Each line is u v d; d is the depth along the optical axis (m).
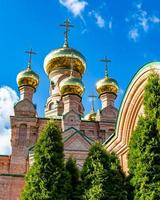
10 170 39.06
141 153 13.17
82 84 42.97
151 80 14.26
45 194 14.08
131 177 13.81
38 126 42.50
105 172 14.18
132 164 13.74
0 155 40.22
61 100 46.16
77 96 42.31
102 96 47.06
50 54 50.47
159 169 12.70
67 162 16.03
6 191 33.59
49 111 46.88
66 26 54.34
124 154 18.91
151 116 13.62
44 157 15.00
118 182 14.09
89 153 15.18
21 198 14.75
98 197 13.59
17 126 41.84
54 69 49.91
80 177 15.02
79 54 50.38
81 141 34.25
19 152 40.19
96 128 43.41
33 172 14.82
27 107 43.31
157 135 13.28
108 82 47.16
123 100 19.06
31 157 31.91
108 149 20.34
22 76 45.22
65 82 42.62
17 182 34.12
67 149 33.50
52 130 15.71
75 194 14.47
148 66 16.36
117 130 19.64
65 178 14.67
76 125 40.16
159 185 12.36
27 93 44.69
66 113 40.72
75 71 49.78
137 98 17.91
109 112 44.69
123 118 19.09
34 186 14.44
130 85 18.28
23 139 41.12
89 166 14.69
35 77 45.56
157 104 13.70
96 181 14.05
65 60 49.62
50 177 14.48
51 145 15.24
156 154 12.92
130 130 18.62
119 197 13.65
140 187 12.80
